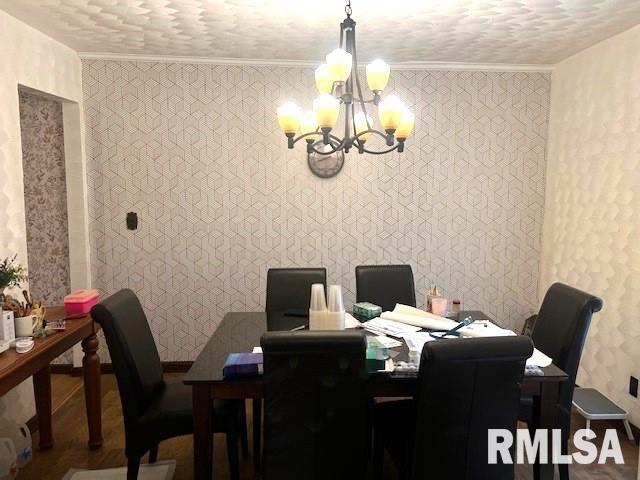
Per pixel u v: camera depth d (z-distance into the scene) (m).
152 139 3.55
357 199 3.70
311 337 1.54
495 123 3.71
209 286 3.69
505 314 3.83
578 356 2.11
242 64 3.53
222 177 3.62
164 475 2.39
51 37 3.02
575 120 3.39
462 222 3.77
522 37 2.97
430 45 3.14
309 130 2.27
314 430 1.67
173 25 2.78
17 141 2.67
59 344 2.20
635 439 2.72
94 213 3.57
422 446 1.66
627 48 2.86
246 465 2.48
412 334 2.25
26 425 2.65
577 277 3.34
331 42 3.09
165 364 3.72
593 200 3.17
